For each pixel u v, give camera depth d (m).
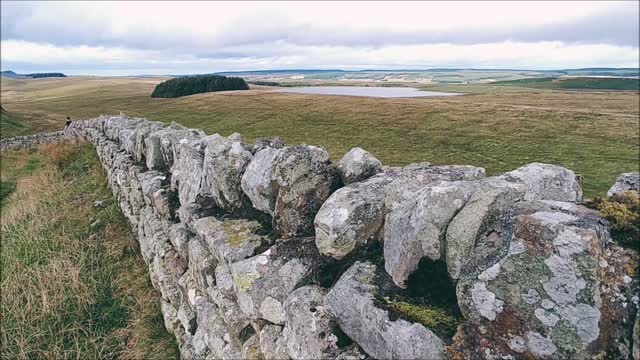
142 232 7.40
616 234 2.09
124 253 7.89
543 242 2.04
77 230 8.84
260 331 3.55
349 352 2.70
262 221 4.22
